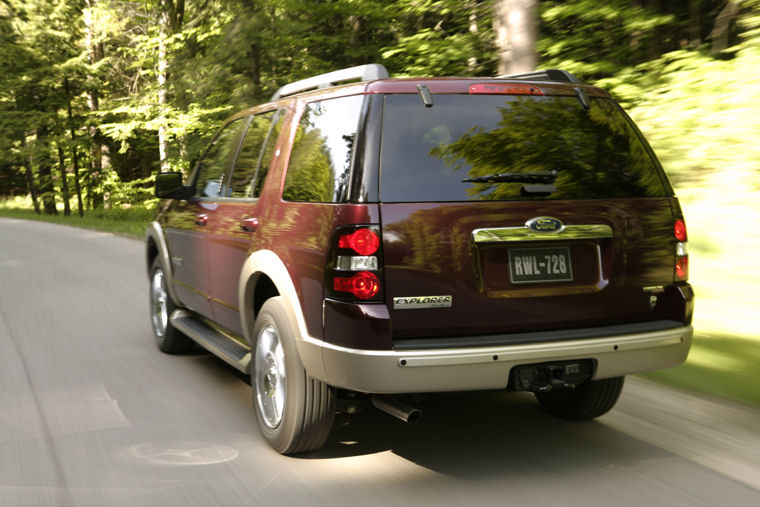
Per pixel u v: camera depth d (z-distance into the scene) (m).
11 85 36.66
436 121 3.62
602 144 3.88
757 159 8.73
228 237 4.74
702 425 4.41
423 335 3.48
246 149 4.90
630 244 3.81
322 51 19.41
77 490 3.61
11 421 4.64
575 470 3.79
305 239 3.74
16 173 56.34
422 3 15.39
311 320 3.69
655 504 3.37
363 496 3.51
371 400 3.88
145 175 41.91
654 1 12.31
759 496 3.44
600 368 3.69
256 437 4.35
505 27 9.88
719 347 5.68
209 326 5.64
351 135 3.64
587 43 12.50
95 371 5.83
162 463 3.94
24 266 13.42
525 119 3.76
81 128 38.44
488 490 3.56
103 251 16.36
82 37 37.84
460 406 4.93
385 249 3.42
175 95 23.38
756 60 9.70
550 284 3.66
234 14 18.94
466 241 3.50
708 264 7.49
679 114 9.77
